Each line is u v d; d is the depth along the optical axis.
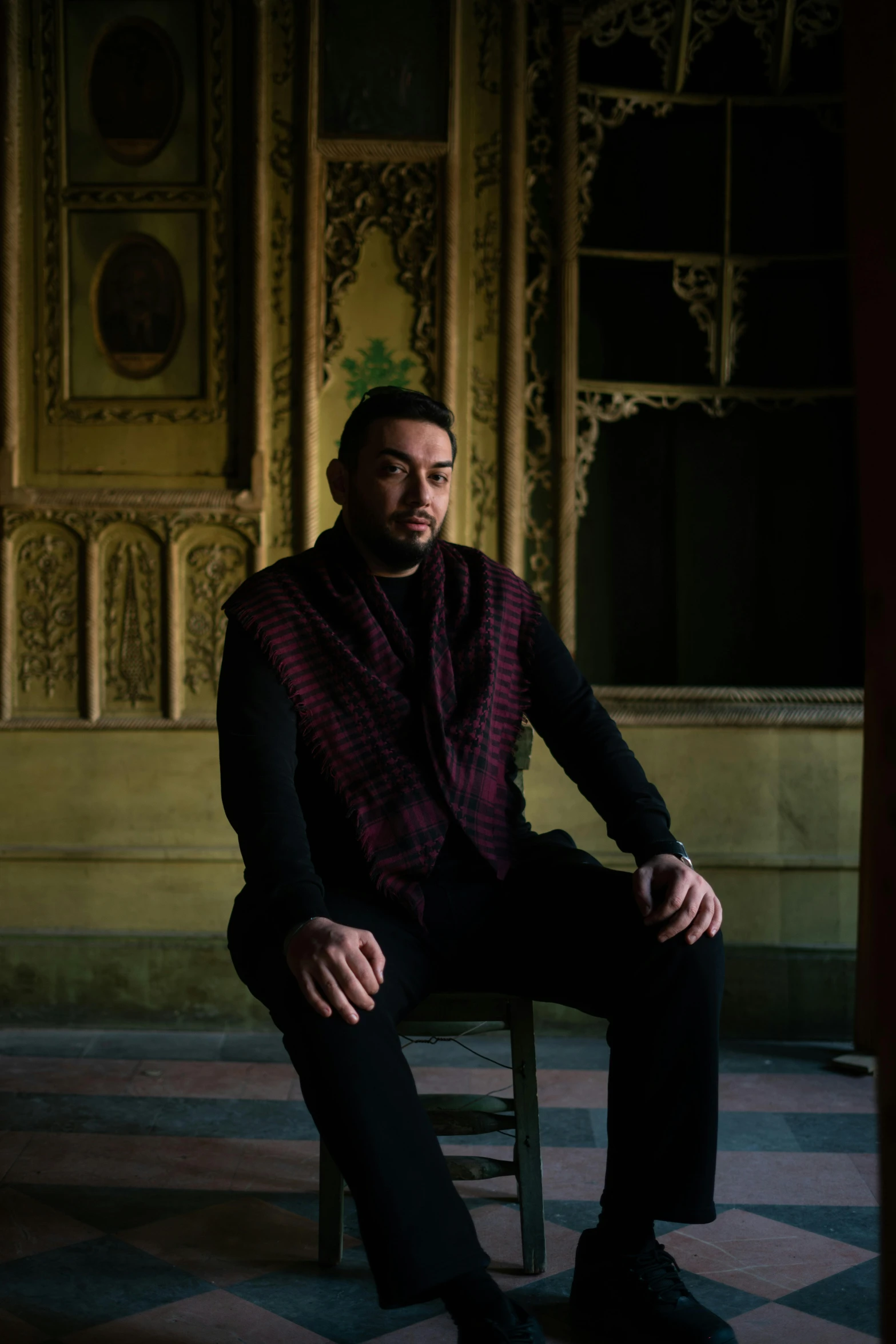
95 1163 2.57
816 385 3.95
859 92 1.17
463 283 3.69
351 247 3.68
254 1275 2.07
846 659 3.99
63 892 3.64
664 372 3.96
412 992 1.92
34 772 3.66
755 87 3.88
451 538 3.70
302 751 2.04
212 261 3.65
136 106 3.65
